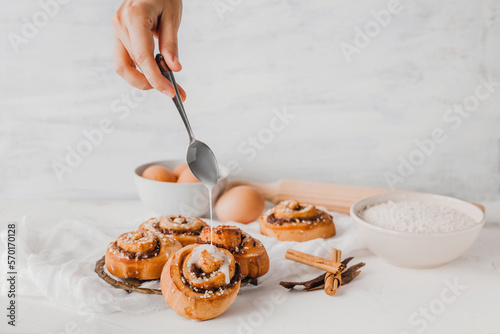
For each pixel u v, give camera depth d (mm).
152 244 600
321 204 797
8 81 820
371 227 620
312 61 811
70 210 826
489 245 705
